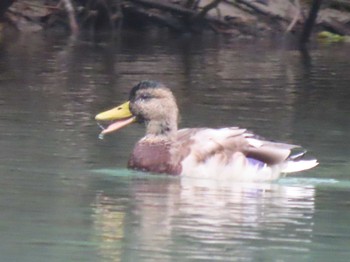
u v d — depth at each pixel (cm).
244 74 2308
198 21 3180
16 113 1708
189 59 2544
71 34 3009
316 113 1827
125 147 1479
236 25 3206
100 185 1266
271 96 2006
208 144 1338
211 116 1761
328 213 1170
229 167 1326
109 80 2123
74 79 2122
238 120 1731
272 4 3266
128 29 3186
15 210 1140
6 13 3034
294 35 3225
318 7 3027
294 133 1630
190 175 1329
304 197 1241
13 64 2317
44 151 1434
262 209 1179
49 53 2544
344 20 3278
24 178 1284
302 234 1085
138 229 1083
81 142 1501
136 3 3159
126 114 1400
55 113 1719
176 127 1362
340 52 2855
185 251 1015
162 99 1365
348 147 1531
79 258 986
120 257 991
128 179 1306
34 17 3072
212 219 1130
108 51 2644
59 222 1101
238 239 1060
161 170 1334
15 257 984
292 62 2569
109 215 1132
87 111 1747
